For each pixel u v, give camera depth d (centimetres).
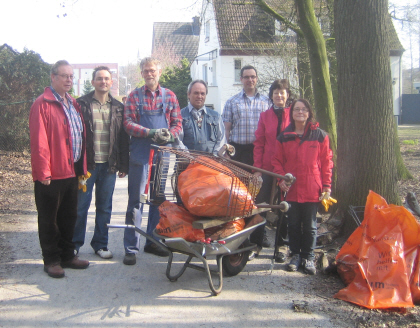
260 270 452
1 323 330
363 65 505
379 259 372
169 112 480
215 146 506
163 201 436
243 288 404
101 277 422
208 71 2814
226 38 2348
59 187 407
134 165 461
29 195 848
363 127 511
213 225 374
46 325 330
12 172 1055
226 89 2398
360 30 504
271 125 500
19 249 504
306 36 684
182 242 363
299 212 449
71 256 441
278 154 457
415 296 364
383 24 502
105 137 466
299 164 439
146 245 501
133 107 466
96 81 454
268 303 373
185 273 441
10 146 1262
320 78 685
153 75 466
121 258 481
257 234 490
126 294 385
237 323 339
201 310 359
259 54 1648
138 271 441
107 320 339
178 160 436
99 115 462
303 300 378
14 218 662
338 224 532
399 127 2856
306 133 443
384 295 360
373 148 511
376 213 383
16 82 1259
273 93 504
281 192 462
